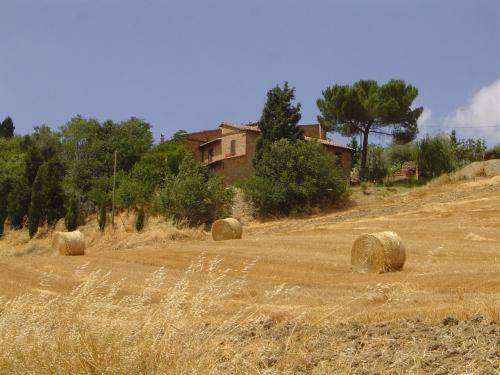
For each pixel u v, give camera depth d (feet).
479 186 147.23
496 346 22.04
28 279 59.36
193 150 212.43
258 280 54.44
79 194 192.65
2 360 20.06
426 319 29.09
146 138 227.81
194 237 130.41
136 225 153.28
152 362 18.44
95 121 219.82
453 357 21.27
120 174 187.32
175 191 150.51
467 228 97.19
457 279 46.75
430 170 181.06
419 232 95.55
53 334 20.70
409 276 51.49
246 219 154.71
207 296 21.72
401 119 184.55
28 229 173.06
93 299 21.79
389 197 157.28
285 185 154.61
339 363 20.08
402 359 20.51
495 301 32.91
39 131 237.04
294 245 84.74
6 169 195.21
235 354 19.04
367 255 59.31
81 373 18.60
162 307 20.30
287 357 19.80
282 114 172.96
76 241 91.45
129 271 65.31
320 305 35.91
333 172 157.07
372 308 33.09
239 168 186.39
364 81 189.78
